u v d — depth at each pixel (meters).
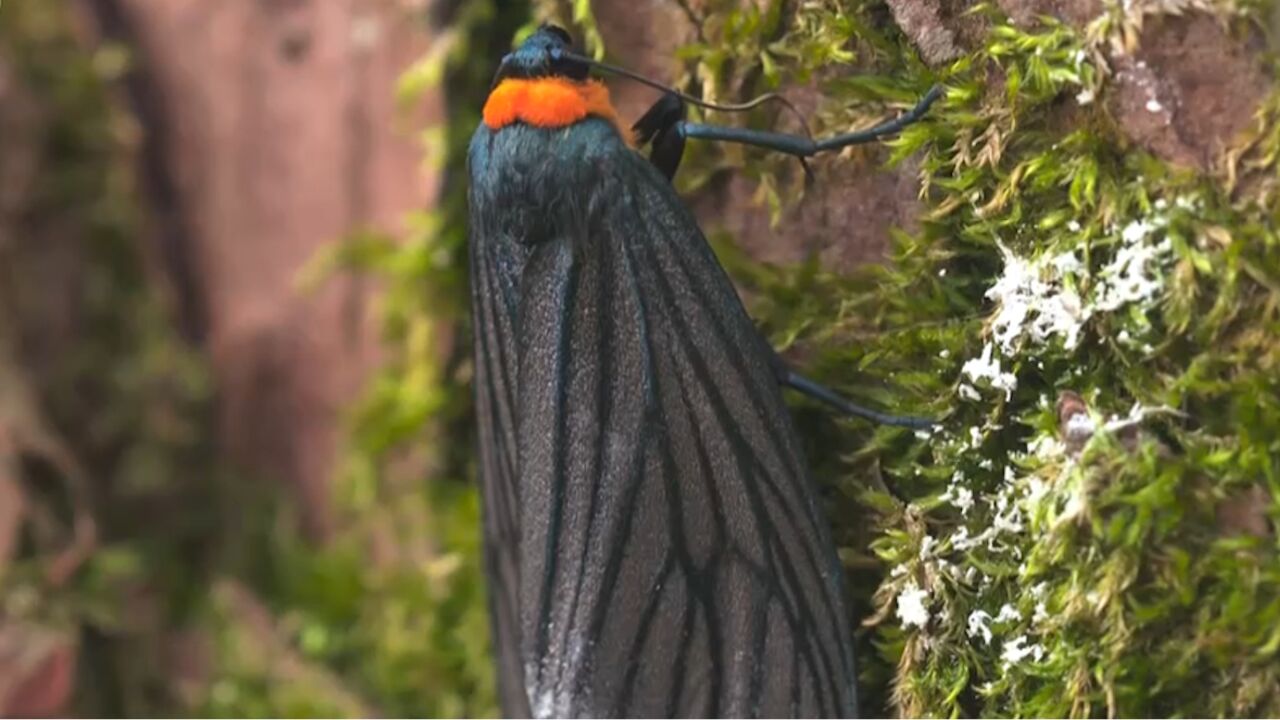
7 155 0.25
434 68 0.23
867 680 0.21
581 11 0.22
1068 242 0.20
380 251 0.25
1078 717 0.20
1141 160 0.19
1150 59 0.19
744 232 0.22
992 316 0.20
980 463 0.20
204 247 0.26
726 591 0.20
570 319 0.21
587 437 0.20
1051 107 0.20
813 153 0.21
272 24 0.25
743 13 0.21
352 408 0.25
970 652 0.20
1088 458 0.19
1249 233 0.19
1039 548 0.20
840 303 0.21
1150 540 0.19
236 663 0.26
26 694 0.25
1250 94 0.19
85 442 0.26
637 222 0.21
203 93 0.25
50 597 0.25
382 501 0.25
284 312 0.26
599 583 0.20
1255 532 0.19
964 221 0.20
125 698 0.26
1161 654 0.19
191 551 0.26
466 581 0.25
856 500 0.21
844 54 0.21
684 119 0.21
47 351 0.26
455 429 0.25
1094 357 0.20
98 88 0.26
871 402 0.21
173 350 0.26
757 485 0.20
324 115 0.25
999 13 0.20
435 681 0.25
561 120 0.21
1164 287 0.19
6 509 0.25
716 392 0.20
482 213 0.21
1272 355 0.19
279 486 0.26
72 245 0.26
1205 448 0.19
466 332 0.24
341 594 0.25
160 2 0.25
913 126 0.20
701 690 0.20
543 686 0.20
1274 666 0.19
